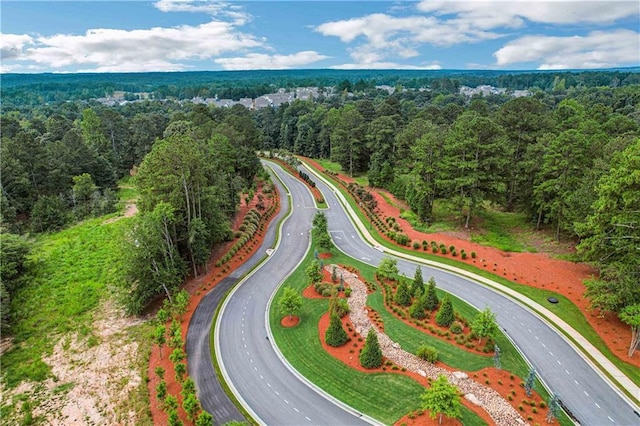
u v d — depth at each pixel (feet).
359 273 160.25
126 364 112.16
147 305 140.87
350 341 117.39
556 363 107.34
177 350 105.81
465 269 161.48
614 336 117.19
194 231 149.48
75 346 121.19
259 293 148.25
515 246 174.09
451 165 192.54
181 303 129.18
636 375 102.68
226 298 144.87
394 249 184.44
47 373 110.32
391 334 119.96
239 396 99.04
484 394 95.14
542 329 122.11
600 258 127.44
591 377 102.37
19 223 214.90
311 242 195.83
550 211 178.91
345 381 102.37
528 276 151.33
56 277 158.71
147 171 154.71
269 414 93.50
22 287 152.05
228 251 179.01
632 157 113.09
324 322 127.54
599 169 155.84
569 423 88.43
